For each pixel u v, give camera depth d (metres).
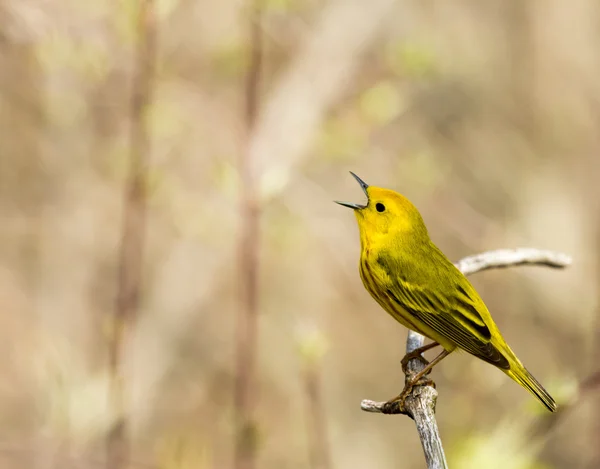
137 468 13.48
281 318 16.11
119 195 15.57
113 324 12.12
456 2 18.73
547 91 19.20
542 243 17.91
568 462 15.57
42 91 14.46
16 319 15.38
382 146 16.92
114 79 13.87
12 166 15.82
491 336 9.65
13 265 15.79
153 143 14.15
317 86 14.40
